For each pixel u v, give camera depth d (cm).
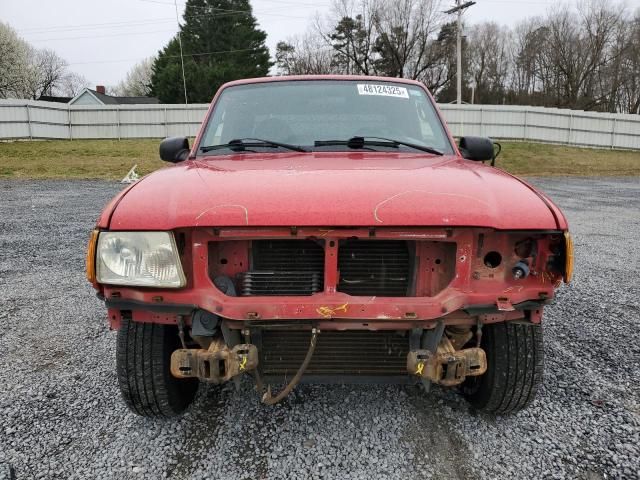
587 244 737
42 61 6819
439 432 252
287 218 198
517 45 6438
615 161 2359
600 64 5331
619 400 286
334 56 5262
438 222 200
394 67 4931
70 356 346
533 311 218
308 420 262
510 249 212
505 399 242
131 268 207
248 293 213
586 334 384
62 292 491
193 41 5306
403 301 203
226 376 203
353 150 294
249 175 234
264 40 5544
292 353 228
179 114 2541
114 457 234
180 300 206
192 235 207
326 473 222
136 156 2066
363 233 202
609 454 236
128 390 238
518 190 228
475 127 2648
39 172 1759
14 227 834
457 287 208
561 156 2395
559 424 261
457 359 206
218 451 238
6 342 370
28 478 219
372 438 247
